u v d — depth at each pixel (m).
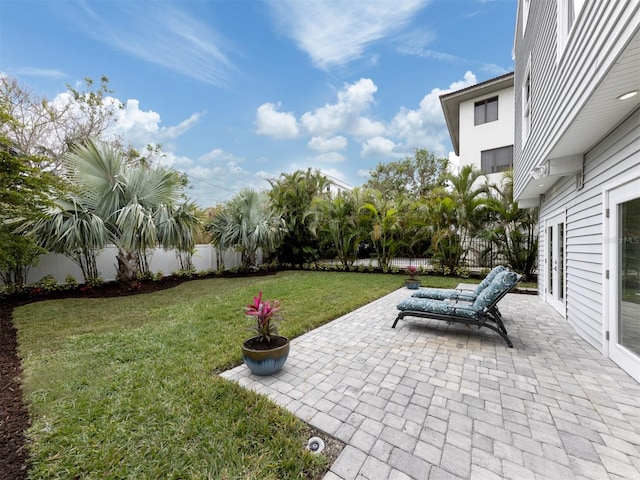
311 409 2.32
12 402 2.43
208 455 1.84
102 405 2.36
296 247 12.52
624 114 2.79
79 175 6.54
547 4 3.91
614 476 1.66
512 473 1.69
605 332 3.31
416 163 21.14
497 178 11.45
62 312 5.34
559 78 3.30
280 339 3.15
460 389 2.63
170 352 3.45
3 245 4.47
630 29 1.80
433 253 10.09
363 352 3.50
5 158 3.93
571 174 4.26
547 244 6.10
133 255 7.99
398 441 1.96
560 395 2.52
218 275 10.55
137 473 1.71
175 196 7.96
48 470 1.73
